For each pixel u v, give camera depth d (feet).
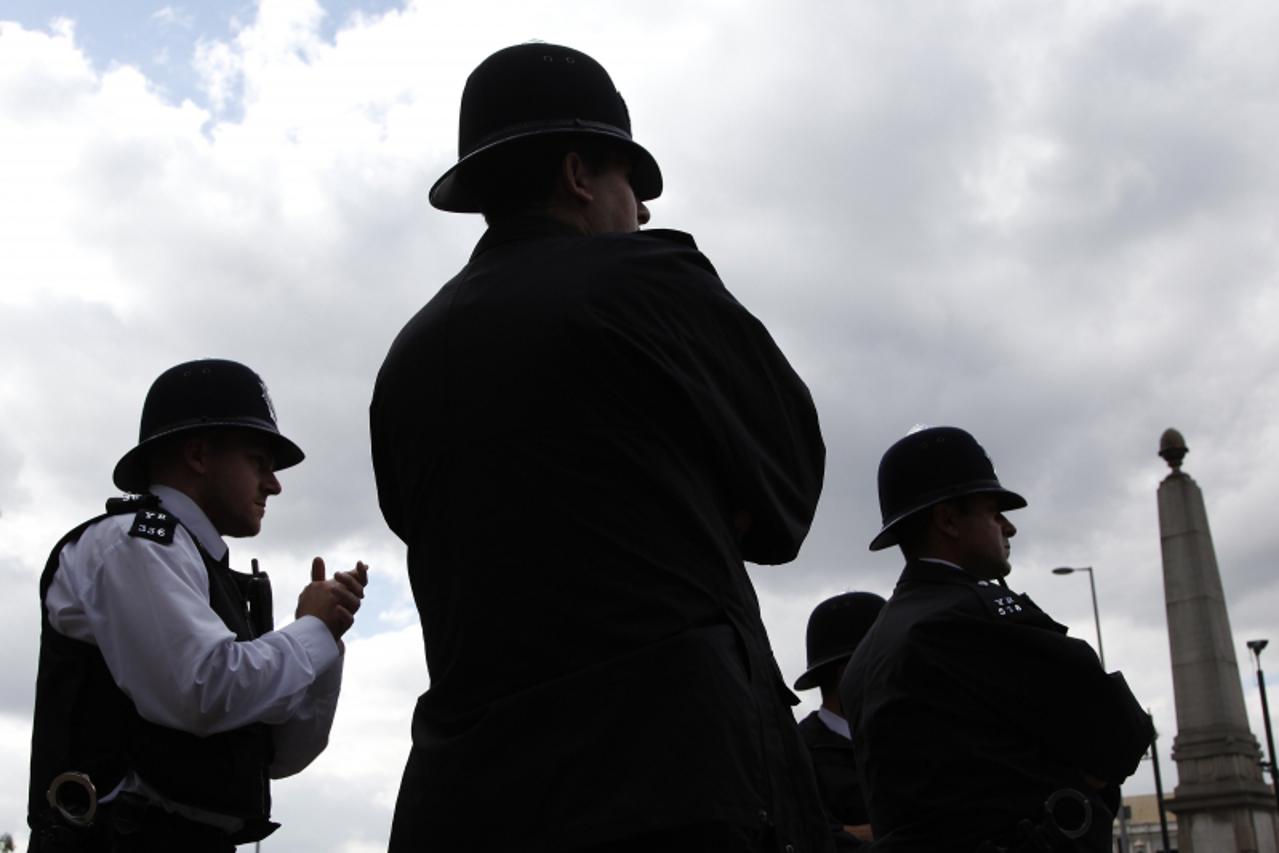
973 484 16.56
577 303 7.65
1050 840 13.87
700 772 6.63
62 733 11.61
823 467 8.46
